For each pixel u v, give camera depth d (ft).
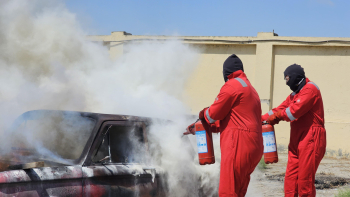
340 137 48.65
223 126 12.54
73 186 11.78
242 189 12.62
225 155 12.26
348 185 29.14
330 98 49.65
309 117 15.01
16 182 10.71
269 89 50.93
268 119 15.49
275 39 50.70
